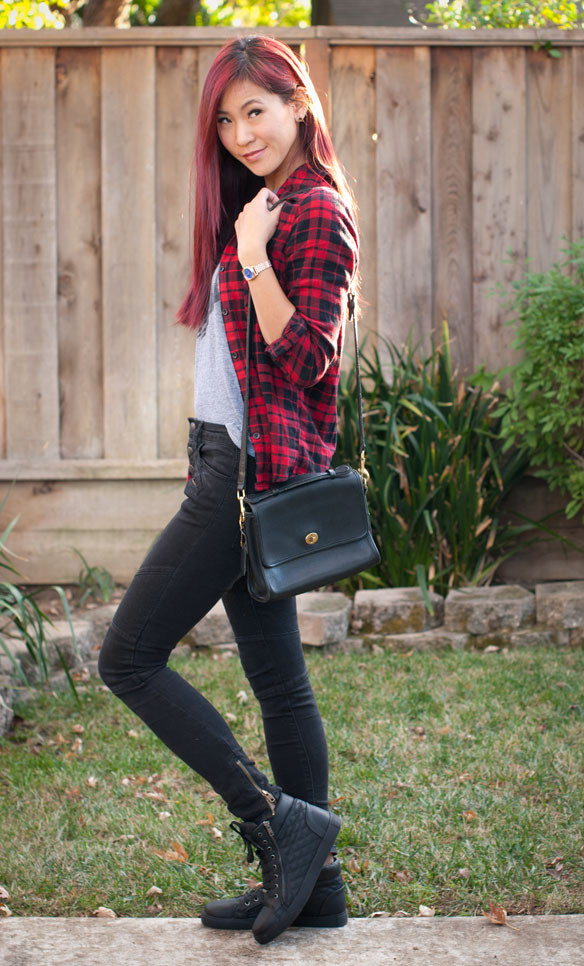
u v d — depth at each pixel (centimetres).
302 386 174
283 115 182
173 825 247
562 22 457
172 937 197
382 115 438
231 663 375
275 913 188
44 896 216
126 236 438
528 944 192
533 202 441
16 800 265
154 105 434
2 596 331
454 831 239
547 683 339
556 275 394
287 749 197
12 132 435
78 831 246
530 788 260
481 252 442
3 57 432
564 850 228
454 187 441
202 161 187
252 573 176
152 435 444
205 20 1049
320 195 175
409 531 413
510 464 426
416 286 444
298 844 190
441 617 402
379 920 202
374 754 284
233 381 182
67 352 442
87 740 307
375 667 364
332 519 182
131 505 442
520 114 437
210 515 180
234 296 181
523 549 443
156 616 183
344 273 174
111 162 435
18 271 439
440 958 188
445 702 325
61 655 327
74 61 433
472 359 446
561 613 391
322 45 432
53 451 444
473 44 433
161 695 185
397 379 423
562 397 384
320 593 414
